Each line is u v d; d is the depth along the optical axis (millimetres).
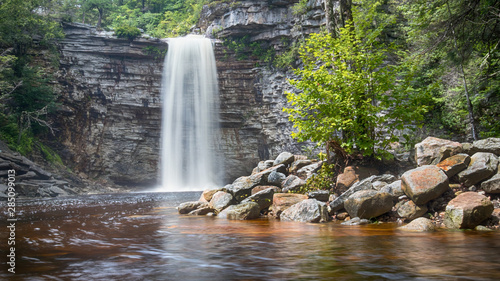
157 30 62656
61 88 42875
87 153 44438
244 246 5738
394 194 8727
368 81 10789
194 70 47156
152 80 46594
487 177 8336
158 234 7199
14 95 39000
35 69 39688
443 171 8258
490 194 8094
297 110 11531
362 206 8328
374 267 4160
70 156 43281
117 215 11719
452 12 16312
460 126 24922
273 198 10508
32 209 14992
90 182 42781
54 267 4379
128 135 46531
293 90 41875
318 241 6031
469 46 16281
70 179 39438
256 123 47281
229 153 48312
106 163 45375
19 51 40875
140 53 45344
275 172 12070
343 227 7719
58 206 16906
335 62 11062
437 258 4562
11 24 37000
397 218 8258
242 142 48188
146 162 47312
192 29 54156
